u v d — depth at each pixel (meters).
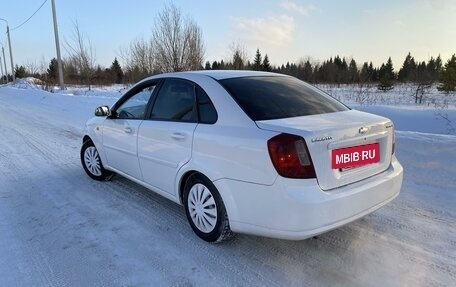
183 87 3.57
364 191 2.84
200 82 3.41
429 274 2.78
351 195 2.74
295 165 2.59
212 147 3.05
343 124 2.84
